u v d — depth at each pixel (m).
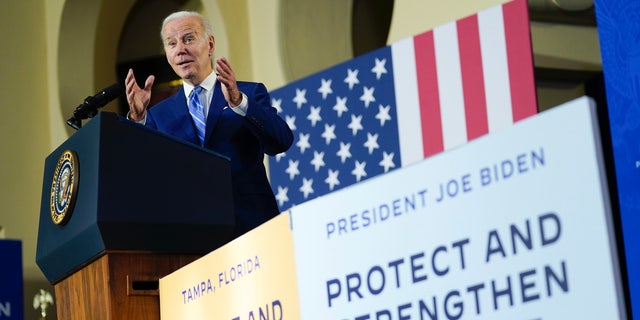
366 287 2.57
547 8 8.30
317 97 7.75
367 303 2.56
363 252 2.58
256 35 10.41
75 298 3.65
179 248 3.51
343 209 2.63
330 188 7.63
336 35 10.31
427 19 8.66
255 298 2.95
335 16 10.32
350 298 2.61
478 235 2.29
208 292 3.15
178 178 3.52
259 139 4.14
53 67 10.60
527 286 2.19
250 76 10.43
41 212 3.85
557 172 2.12
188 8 10.92
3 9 10.52
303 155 7.82
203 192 3.56
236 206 4.15
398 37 8.89
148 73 11.13
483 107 6.28
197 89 4.38
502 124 6.16
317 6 10.28
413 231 2.45
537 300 2.17
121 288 3.40
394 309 2.49
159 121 4.37
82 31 10.67
